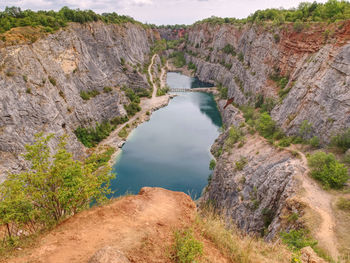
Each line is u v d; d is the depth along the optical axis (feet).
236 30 442.50
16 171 134.21
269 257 32.35
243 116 256.93
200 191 193.67
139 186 191.83
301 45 208.85
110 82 324.39
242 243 33.14
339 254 59.82
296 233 66.90
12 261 25.25
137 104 359.05
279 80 238.48
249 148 180.14
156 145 262.26
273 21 275.59
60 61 220.23
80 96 241.76
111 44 352.08
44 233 33.22
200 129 309.01
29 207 41.86
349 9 195.72
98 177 50.85
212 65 524.11
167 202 42.24
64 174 42.88
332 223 74.84
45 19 221.46
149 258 25.04
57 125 180.04
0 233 51.72
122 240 28.27
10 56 158.71
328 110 139.95
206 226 34.04
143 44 573.74
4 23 184.34
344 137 120.88
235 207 139.44
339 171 97.35
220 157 200.64
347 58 141.18
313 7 243.19
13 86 152.25
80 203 47.52
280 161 138.92
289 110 180.34
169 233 31.12
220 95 417.08
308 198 89.20
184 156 240.73
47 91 182.39
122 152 242.78
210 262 26.23
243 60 365.40
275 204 108.78
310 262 33.96
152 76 486.38
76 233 30.45
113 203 40.11
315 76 165.68
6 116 141.79
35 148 48.60
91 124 242.58
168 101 408.26
